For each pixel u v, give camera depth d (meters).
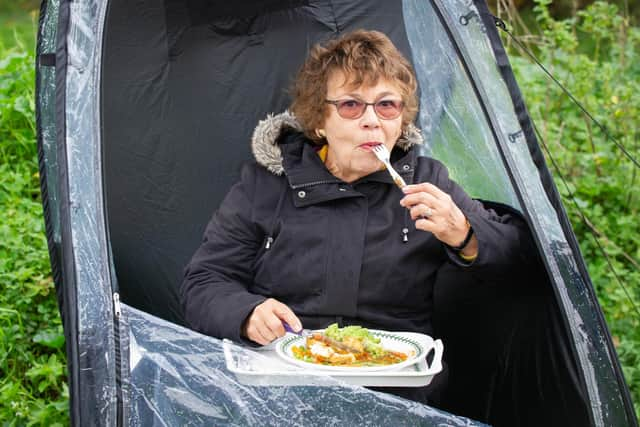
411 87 2.50
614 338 3.53
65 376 3.12
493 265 2.35
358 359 2.18
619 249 3.81
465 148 2.80
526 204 2.28
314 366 2.11
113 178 2.94
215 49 3.03
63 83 2.09
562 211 2.28
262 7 3.02
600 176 4.17
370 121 2.40
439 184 2.59
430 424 2.12
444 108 2.88
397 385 2.11
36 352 3.21
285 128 2.64
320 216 2.50
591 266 3.79
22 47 4.45
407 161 2.57
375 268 2.47
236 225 2.55
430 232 2.50
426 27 2.91
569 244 2.28
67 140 2.05
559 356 2.41
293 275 2.49
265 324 2.28
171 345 2.11
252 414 2.07
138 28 2.94
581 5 5.50
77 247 1.98
